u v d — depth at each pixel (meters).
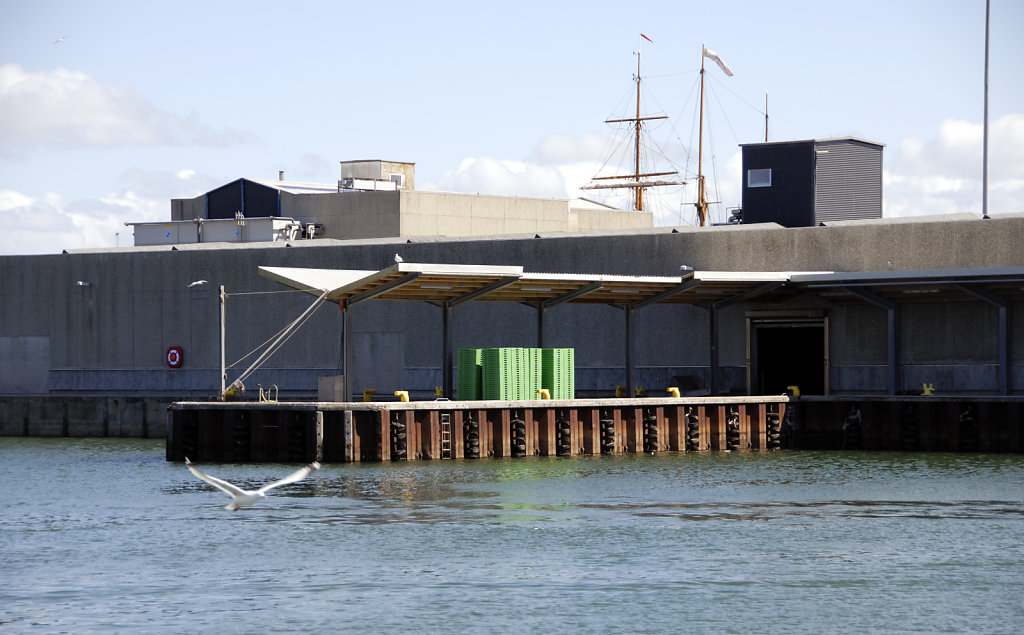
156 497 54.78
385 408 62.19
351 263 88.31
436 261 86.38
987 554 42.28
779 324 79.75
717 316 78.00
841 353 78.25
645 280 70.38
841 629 34.78
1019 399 68.44
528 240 84.38
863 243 77.38
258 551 43.31
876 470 61.97
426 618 35.69
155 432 85.75
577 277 67.56
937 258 75.94
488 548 43.38
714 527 46.66
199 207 126.69
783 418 73.94
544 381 68.31
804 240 78.69
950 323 75.56
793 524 47.16
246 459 64.25
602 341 83.56
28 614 36.25
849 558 41.78
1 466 67.00
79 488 57.94
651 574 39.94
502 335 85.88
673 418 70.62
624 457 67.38
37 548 44.25
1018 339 73.75
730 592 38.03
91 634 34.50
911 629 34.75
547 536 45.16
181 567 41.25
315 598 37.56
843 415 73.25
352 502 51.91
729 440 72.38
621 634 34.47
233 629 34.81
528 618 35.69
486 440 65.06
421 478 57.91
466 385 66.75
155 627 35.03
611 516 48.72
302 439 62.84
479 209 125.25
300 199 123.12
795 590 38.19
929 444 70.81
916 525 46.97
